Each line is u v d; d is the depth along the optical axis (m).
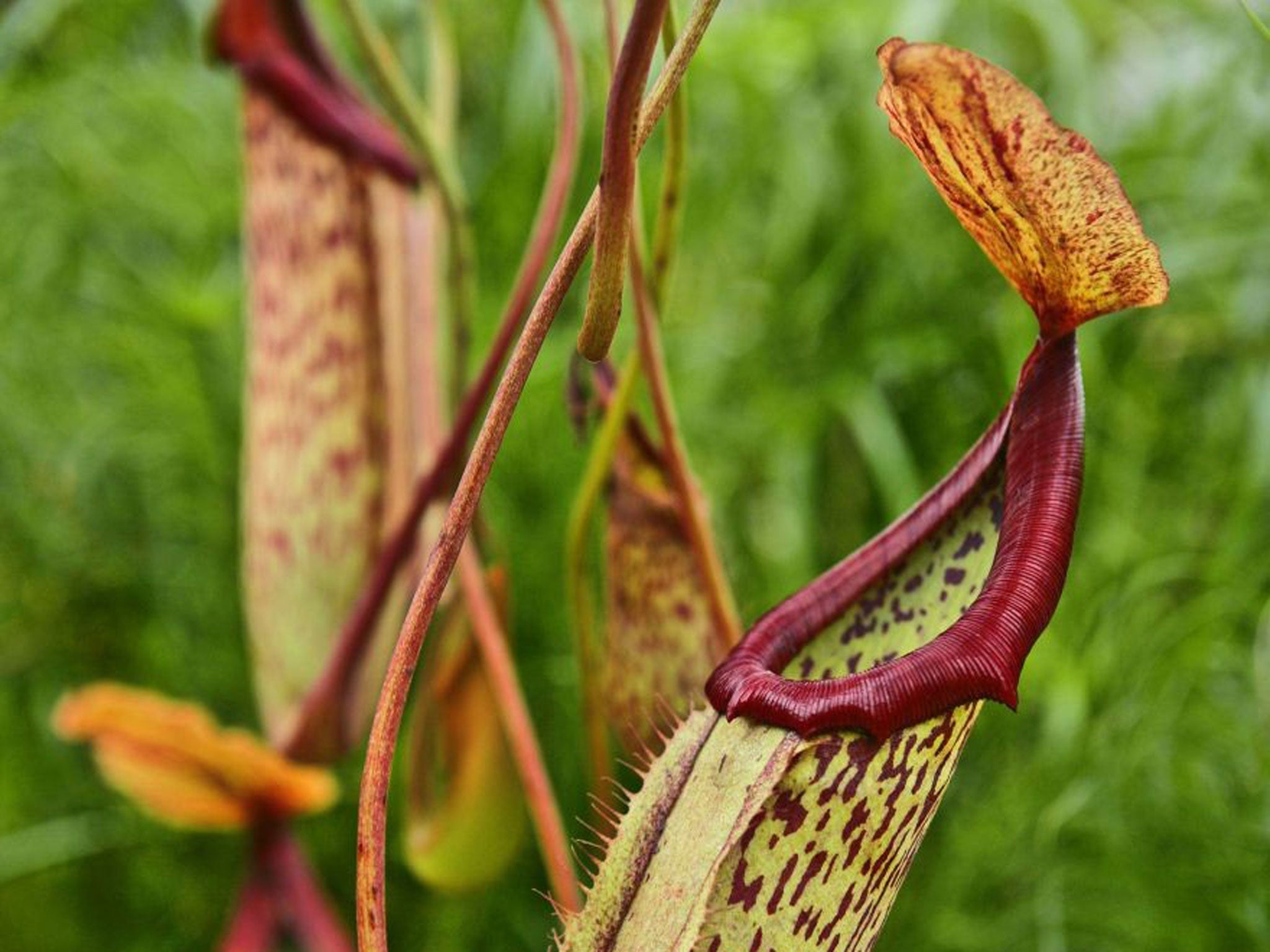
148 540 1.04
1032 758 0.87
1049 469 0.61
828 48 0.94
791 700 0.60
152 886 0.99
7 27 0.99
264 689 0.83
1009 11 0.94
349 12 0.77
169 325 0.96
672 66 0.59
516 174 0.96
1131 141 0.92
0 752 1.05
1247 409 0.88
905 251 0.93
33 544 1.04
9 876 0.96
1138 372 0.90
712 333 0.95
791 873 0.60
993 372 0.92
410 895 0.94
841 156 0.94
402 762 0.93
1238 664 0.85
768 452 0.94
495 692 0.80
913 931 0.87
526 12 0.95
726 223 0.96
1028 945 0.85
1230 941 0.83
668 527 0.73
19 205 1.04
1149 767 0.84
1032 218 0.60
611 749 0.82
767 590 0.94
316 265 0.81
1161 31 0.94
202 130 1.02
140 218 1.05
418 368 0.81
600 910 0.61
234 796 0.82
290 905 0.83
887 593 0.63
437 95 0.82
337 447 0.81
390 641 0.81
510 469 0.94
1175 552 0.88
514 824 0.82
